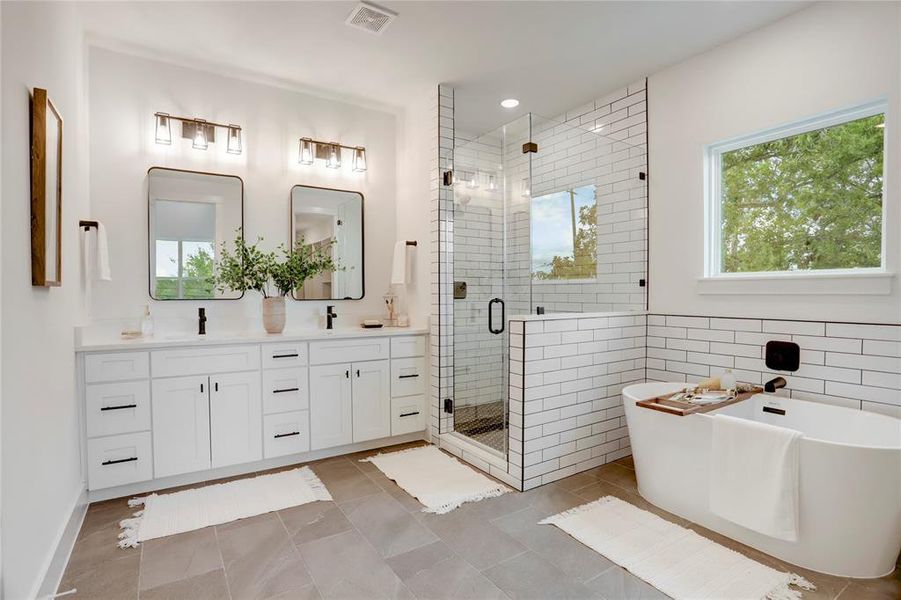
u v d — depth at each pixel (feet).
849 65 7.83
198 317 10.44
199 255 10.57
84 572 6.38
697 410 7.61
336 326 12.41
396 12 8.57
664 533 7.39
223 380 9.43
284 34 9.35
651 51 9.96
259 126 11.39
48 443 5.98
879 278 7.49
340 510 8.22
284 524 7.72
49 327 6.16
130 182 9.89
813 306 8.32
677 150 10.52
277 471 9.98
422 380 12.03
